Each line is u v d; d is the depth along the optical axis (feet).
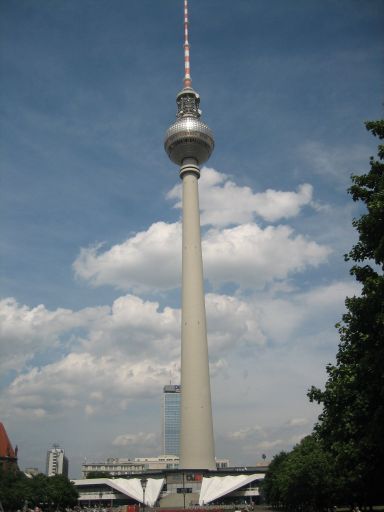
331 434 187.11
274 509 572.10
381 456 167.63
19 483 498.69
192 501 639.76
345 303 169.37
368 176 173.17
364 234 164.35
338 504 376.07
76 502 616.39
